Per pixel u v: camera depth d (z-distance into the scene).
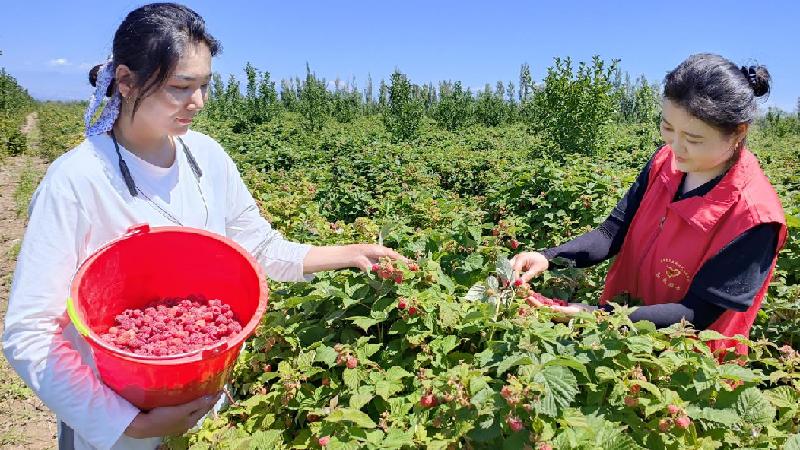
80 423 1.80
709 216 2.24
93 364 2.04
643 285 2.64
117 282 2.07
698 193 2.34
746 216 2.16
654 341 2.20
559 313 2.45
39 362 1.76
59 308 1.83
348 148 15.09
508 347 2.20
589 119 17.89
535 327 2.19
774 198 2.20
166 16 1.83
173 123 1.94
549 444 1.85
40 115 42.22
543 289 3.24
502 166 10.78
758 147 22.78
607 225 2.88
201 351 1.76
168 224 2.12
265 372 2.62
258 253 2.62
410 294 2.53
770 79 2.09
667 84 2.14
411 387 2.42
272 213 6.87
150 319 2.08
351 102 46.09
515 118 41.38
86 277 1.87
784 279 4.02
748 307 2.19
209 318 2.14
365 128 31.03
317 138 19.02
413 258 3.35
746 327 2.39
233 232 2.59
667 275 2.48
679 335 2.17
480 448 2.02
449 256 3.35
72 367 1.80
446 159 12.46
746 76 2.07
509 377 1.96
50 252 1.80
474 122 38.84
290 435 2.44
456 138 24.36
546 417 1.99
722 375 2.14
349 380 2.30
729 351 2.43
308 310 2.81
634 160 14.07
